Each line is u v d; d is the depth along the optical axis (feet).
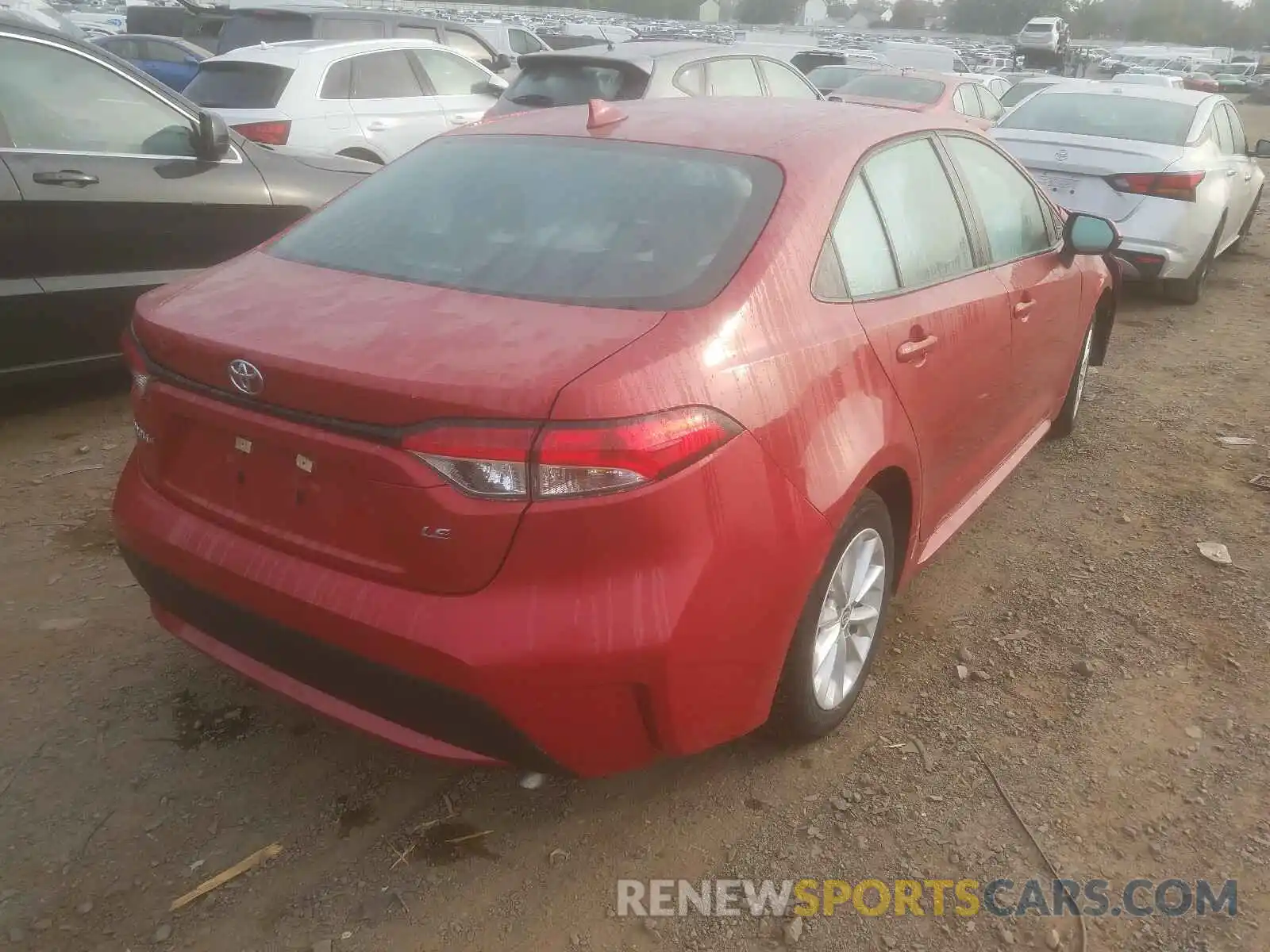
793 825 9.07
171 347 8.07
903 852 8.84
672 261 8.47
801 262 8.79
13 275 15.46
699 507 7.38
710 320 7.87
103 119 16.48
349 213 10.02
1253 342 24.72
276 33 36.11
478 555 7.04
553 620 7.09
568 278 8.36
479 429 6.88
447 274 8.63
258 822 8.89
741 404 7.70
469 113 33.14
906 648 11.69
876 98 41.86
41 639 11.18
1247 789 9.69
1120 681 11.25
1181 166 25.86
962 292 11.11
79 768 9.39
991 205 12.56
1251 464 17.21
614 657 7.16
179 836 8.71
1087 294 15.62
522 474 6.89
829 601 9.37
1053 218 14.49
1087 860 8.82
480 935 7.93
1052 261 13.93
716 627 7.59
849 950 7.92
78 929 7.82
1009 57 159.84
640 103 11.44
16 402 17.75
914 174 10.98
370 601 7.36
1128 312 27.50
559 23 153.89
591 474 6.92
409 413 6.98
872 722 10.43
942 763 9.87
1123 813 9.34
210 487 8.27
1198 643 12.01
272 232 18.54
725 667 7.82
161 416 8.38
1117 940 8.07
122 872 8.34
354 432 7.23
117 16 91.61
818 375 8.52
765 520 7.85
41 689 10.38
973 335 11.15
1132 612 12.60
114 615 11.68
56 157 15.70
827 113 10.92
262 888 8.26
